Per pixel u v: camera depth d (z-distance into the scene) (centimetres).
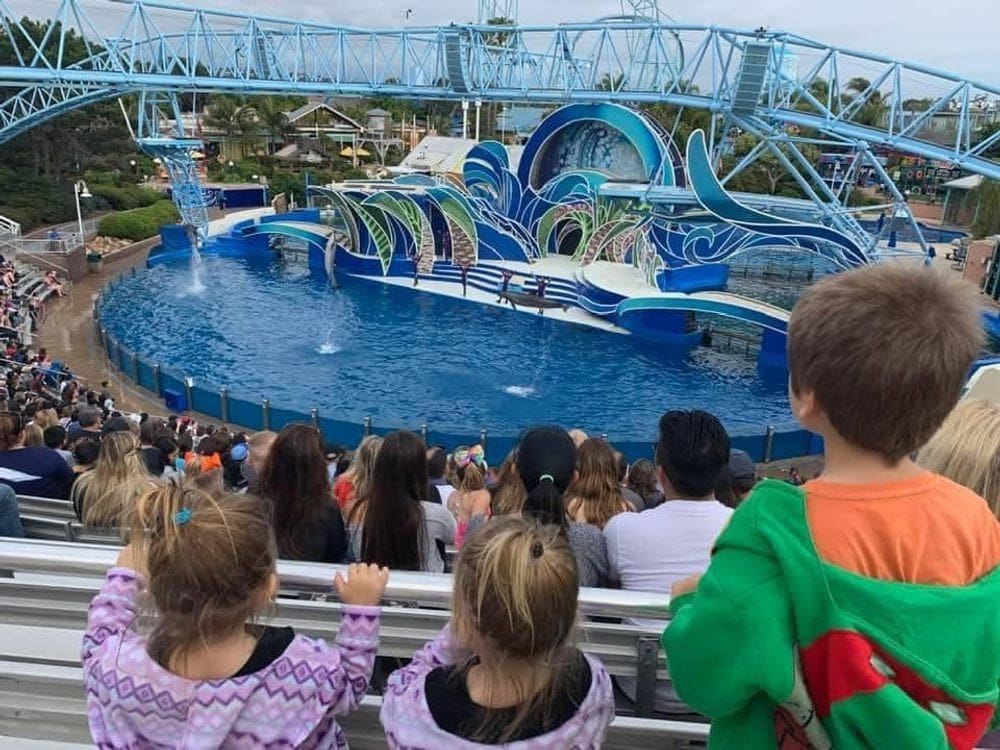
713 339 3438
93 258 4488
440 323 3594
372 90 5525
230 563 219
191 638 225
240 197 7500
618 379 2939
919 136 7800
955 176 8619
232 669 230
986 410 253
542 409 2634
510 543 206
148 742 226
